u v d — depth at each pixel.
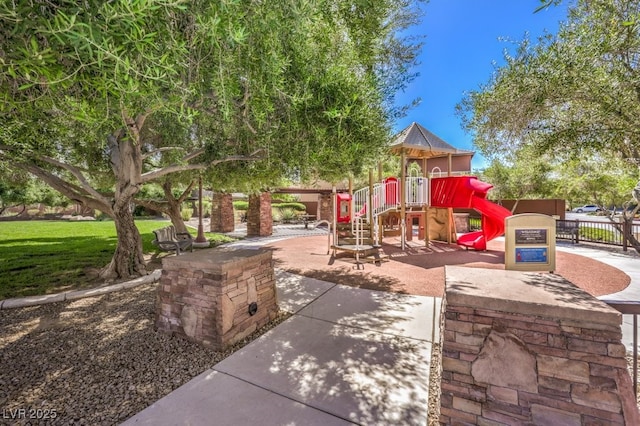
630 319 3.41
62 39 1.15
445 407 1.67
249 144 4.79
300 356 2.70
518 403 1.54
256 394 2.16
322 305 4.05
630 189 4.29
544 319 1.53
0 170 5.49
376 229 8.30
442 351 1.73
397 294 4.52
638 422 1.35
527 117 2.64
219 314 2.79
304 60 3.09
